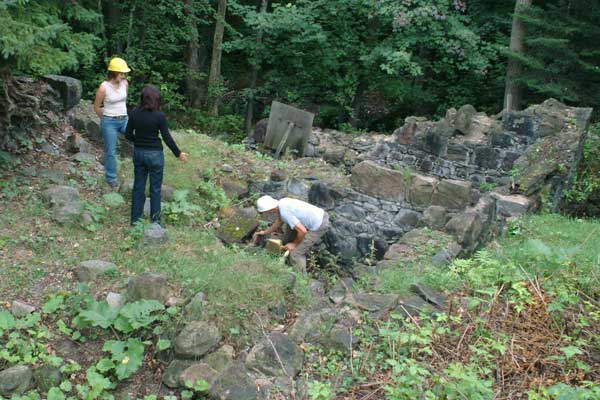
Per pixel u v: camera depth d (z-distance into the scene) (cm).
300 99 1527
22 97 720
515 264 549
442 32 1334
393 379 407
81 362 443
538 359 431
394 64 1326
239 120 1562
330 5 1371
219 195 791
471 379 381
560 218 862
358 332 461
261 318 476
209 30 1767
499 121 1034
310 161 971
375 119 1606
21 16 589
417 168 1089
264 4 1477
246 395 405
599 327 464
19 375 411
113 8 1444
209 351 441
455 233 661
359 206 827
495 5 1565
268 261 566
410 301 500
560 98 1371
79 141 800
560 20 1369
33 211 615
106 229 626
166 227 664
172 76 1484
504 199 867
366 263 811
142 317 456
